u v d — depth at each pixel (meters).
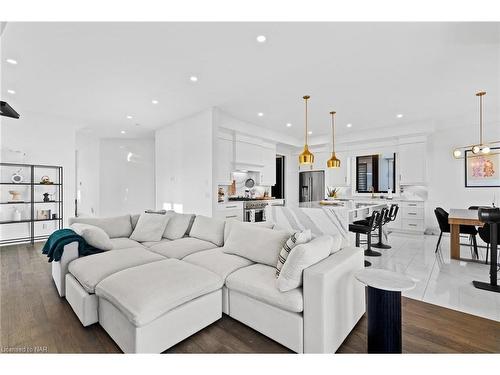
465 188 5.66
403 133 5.94
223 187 6.01
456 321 2.13
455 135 5.81
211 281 2.05
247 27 2.34
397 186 6.32
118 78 3.42
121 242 3.13
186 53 2.80
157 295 1.72
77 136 7.13
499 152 5.29
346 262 1.95
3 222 4.54
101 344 1.81
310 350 1.67
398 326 1.64
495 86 3.72
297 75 3.35
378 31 2.39
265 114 5.16
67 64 3.04
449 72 3.27
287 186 8.14
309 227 3.46
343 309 1.89
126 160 7.67
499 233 3.26
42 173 5.20
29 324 2.06
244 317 2.04
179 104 4.52
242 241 2.65
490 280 2.87
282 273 1.81
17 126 4.88
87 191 7.32
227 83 3.60
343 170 7.16
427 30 2.38
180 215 3.67
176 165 5.63
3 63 3.00
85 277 2.11
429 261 3.81
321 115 5.24
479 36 2.47
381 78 3.44
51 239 2.82
